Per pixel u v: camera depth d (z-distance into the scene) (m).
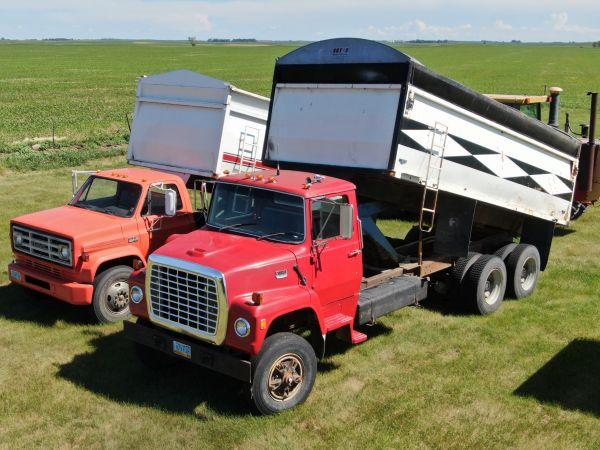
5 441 6.33
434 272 10.02
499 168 10.15
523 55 142.50
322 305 7.56
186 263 6.73
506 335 9.29
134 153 14.03
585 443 6.56
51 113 37.12
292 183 7.54
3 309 9.81
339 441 6.45
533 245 11.53
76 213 9.78
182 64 94.94
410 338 9.09
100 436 6.44
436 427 6.75
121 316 9.42
